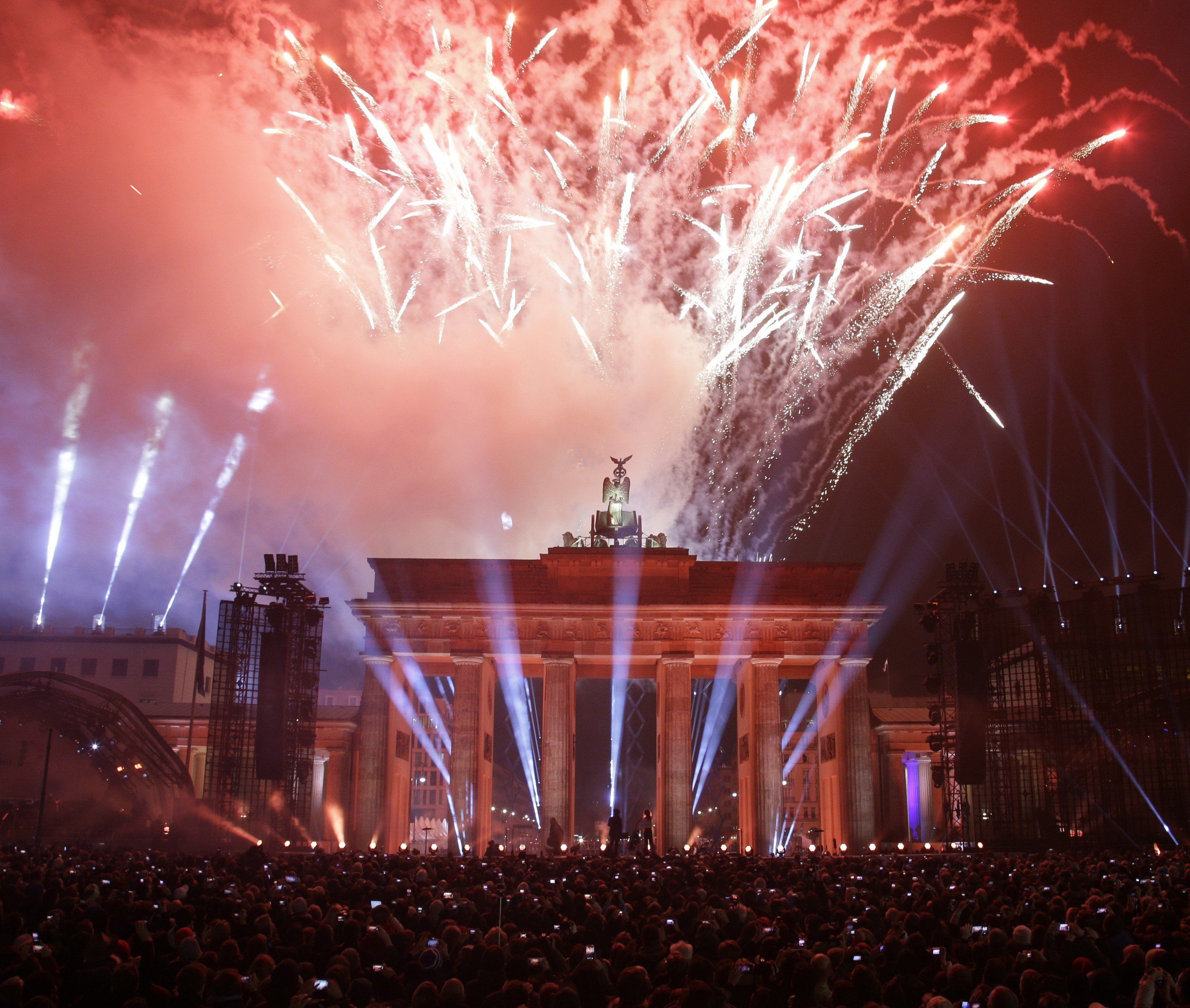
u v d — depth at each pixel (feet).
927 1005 47.34
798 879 130.93
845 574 325.62
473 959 62.28
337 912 80.64
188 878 113.80
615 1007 51.57
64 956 64.95
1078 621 237.04
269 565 251.19
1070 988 55.47
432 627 318.24
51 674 266.77
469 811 305.12
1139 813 227.81
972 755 227.61
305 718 251.19
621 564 322.55
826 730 328.70
